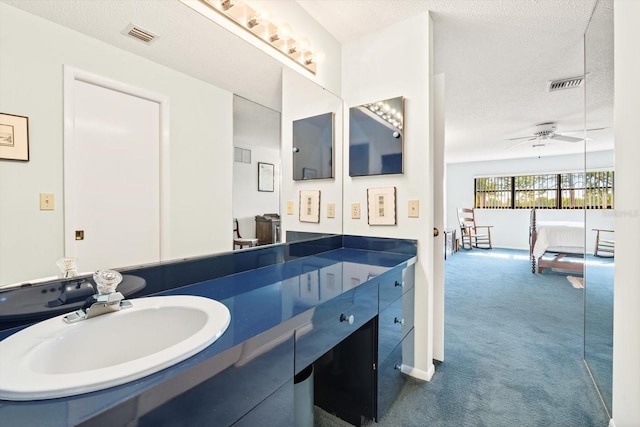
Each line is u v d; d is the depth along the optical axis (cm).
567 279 421
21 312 78
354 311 116
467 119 386
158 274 108
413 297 180
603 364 163
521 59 227
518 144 544
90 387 49
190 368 58
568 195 659
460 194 791
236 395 68
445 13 173
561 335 238
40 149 81
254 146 150
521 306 309
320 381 153
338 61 204
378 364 138
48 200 83
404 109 181
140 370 53
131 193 102
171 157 114
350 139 203
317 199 187
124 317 81
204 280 124
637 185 115
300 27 171
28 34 80
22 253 78
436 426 140
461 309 300
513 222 731
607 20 164
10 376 50
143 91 106
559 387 169
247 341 70
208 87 128
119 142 99
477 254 652
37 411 45
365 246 199
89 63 92
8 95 76
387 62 188
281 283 121
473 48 211
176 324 87
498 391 166
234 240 138
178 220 116
